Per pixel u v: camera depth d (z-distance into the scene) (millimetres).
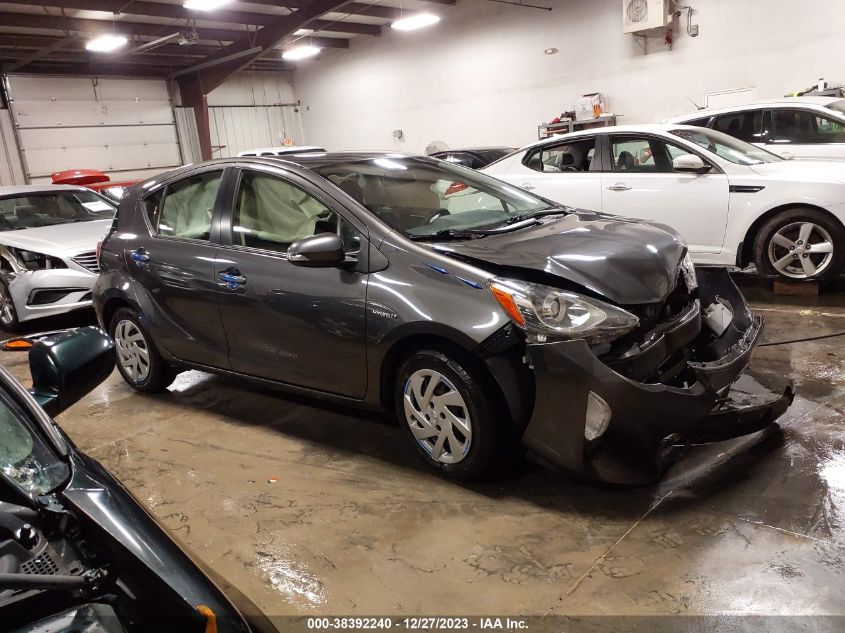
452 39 15852
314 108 19891
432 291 2666
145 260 3783
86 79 16609
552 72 14297
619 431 2426
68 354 1719
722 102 12117
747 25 11555
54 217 7074
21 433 1534
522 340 2482
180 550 1387
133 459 3344
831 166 5406
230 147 19375
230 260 3365
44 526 1342
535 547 2357
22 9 12516
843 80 10773
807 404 3314
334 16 15562
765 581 2084
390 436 3338
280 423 3619
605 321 2445
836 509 2418
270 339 3236
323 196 3105
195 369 3775
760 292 5688
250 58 16094
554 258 2666
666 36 12469
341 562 2377
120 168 17406
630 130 6074
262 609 2168
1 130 15375
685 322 2725
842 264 5254
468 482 2809
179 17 13492
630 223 3252
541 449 2527
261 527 2639
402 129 17672
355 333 2877
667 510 2504
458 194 3424
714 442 2717
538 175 6500
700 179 5621
